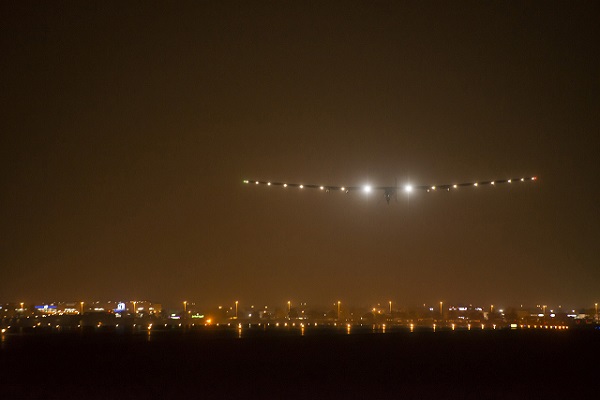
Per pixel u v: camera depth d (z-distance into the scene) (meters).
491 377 34.50
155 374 33.75
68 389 29.28
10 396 27.62
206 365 37.03
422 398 28.33
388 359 40.78
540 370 37.22
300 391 29.45
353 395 28.73
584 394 29.72
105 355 39.62
